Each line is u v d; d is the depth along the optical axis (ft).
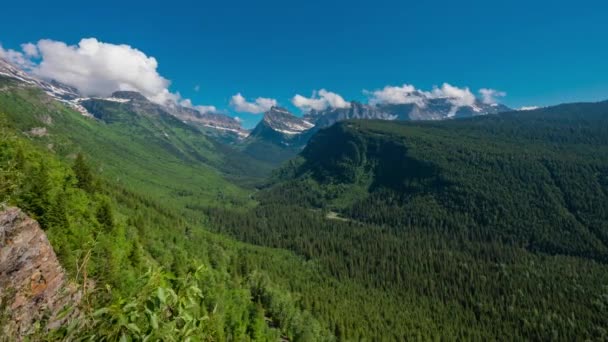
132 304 19.92
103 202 323.98
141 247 346.74
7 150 198.49
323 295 573.33
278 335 377.71
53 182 292.40
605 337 574.56
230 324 304.30
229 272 501.15
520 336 582.76
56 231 186.91
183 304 21.88
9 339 22.85
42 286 57.11
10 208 60.95
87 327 20.03
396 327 524.52
